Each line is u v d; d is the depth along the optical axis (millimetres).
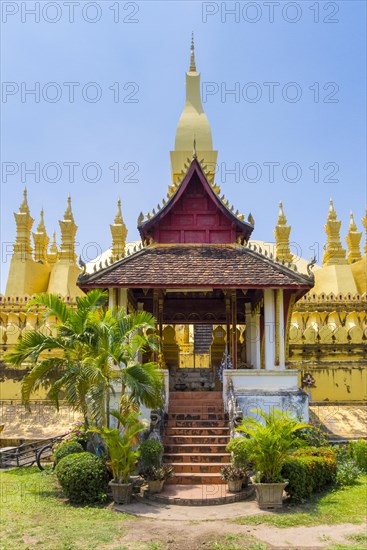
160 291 19719
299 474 12445
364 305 27469
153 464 13609
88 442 15367
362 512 11648
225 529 10641
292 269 18609
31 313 26266
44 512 11781
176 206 20609
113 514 11688
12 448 16859
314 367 23328
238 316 24266
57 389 14445
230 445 13586
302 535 10227
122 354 14375
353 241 32781
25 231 29641
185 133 32438
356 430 19203
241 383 17609
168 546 9688
